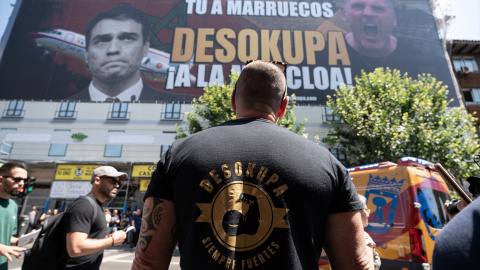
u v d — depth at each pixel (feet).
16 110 66.95
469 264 2.14
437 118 46.70
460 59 76.02
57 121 66.28
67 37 74.08
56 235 7.21
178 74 71.31
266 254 2.86
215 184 3.10
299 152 3.34
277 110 4.10
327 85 70.69
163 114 67.21
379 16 77.71
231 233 2.93
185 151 3.42
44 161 59.26
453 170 42.73
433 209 15.93
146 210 3.45
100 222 7.69
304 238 3.01
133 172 59.47
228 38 75.41
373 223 16.83
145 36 74.49
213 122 49.55
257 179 3.10
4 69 70.69
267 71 4.08
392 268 15.30
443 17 77.25
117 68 71.31
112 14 76.23
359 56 74.02
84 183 58.08
